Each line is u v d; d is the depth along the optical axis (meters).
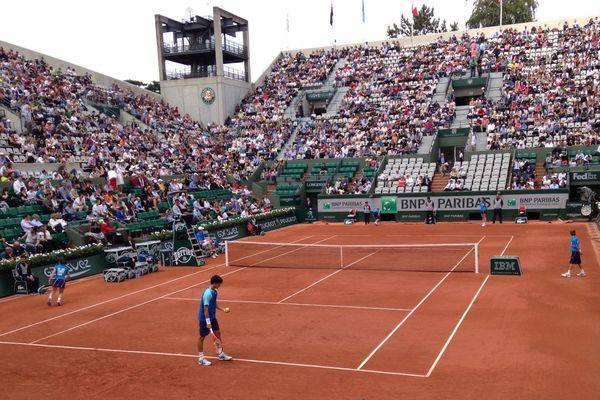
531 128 47.41
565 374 11.65
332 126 54.94
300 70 67.69
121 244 30.17
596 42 56.03
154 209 37.12
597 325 15.02
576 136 44.06
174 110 59.69
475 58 57.38
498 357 12.86
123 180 38.09
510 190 41.22
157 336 16.02
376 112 55.19
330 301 19.38
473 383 11.41
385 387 11.42
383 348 13.95
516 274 22.14
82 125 43.06
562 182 40.62
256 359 13.61
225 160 52.25
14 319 19.08
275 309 18.61
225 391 11.65
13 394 12.12
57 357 14.57
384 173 46.94
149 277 26.02
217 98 60.56
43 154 36.56
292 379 12.15
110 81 56.41
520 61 57.84
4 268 23.27
